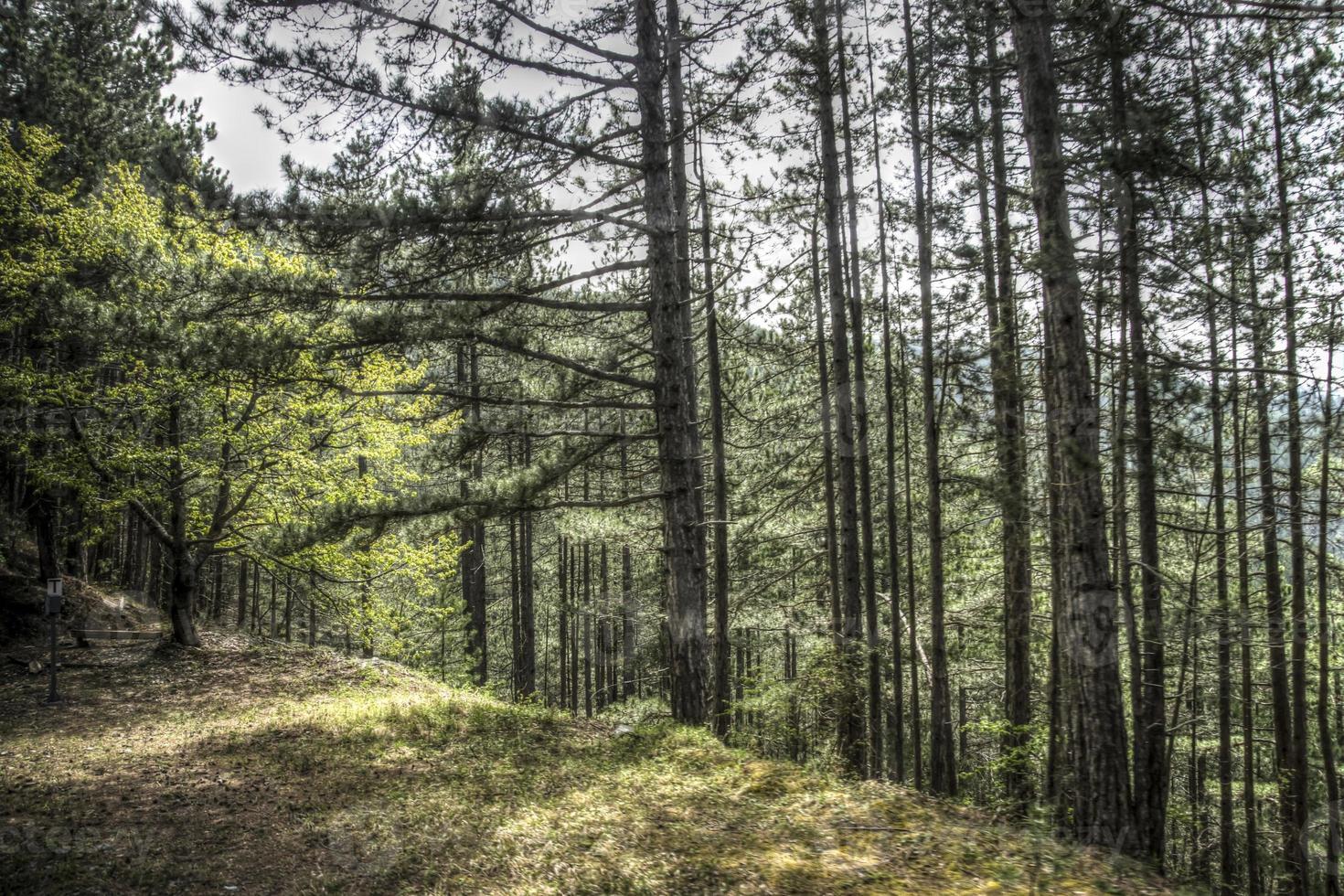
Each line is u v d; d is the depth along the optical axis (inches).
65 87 791.1
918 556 837.8
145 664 675.4
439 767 391.5
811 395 829.8
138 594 967.6
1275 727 673.0
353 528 472.4
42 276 621.3
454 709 516.4
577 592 1314.0
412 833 303.1
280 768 394.9
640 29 490.6
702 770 373.7
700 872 252.4
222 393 674.2
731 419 842.2
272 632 1201.4
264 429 687.7
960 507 718.5
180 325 430.3
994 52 598.5
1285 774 626.5
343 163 436.1
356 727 475.2
